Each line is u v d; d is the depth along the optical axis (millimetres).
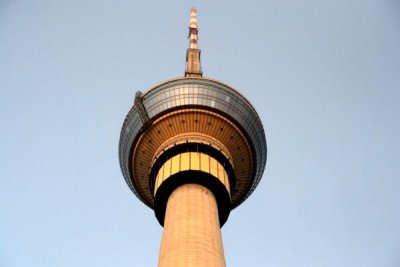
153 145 60875
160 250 44438
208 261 41469
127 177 64812
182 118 60812
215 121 61094
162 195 51531
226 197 51656
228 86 64938
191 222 45344
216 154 56938
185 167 51938
